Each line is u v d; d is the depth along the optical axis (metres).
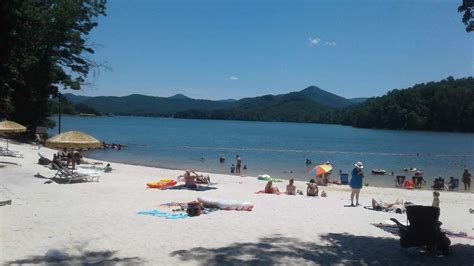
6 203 13.59
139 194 17.30
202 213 13.39
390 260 8.56
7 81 38.41
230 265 7.96
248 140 93.50
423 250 9.30
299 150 66.62
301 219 13.12
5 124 25.77
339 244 9.94
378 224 12.69
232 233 10.74
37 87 46.44
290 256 8.73
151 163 41.69
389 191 24.58
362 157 57.81
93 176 20.61
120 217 12.33
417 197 22.42
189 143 77.06
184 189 19.41
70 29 47.06
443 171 43.25
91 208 13.62
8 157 27.38
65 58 49.72
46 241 9.44
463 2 9.18
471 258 8.73
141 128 143.75
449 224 13.96
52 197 15.47
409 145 88.31
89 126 143.12
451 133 151.00
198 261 8.15
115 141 76.69
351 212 15.09
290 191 19.94
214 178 26.75
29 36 40.41
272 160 49.22
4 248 8.75
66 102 53.91
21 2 27.14
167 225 11.45
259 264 8.09
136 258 8.27
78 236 9.98
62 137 20.66
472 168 46.28
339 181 29.59
